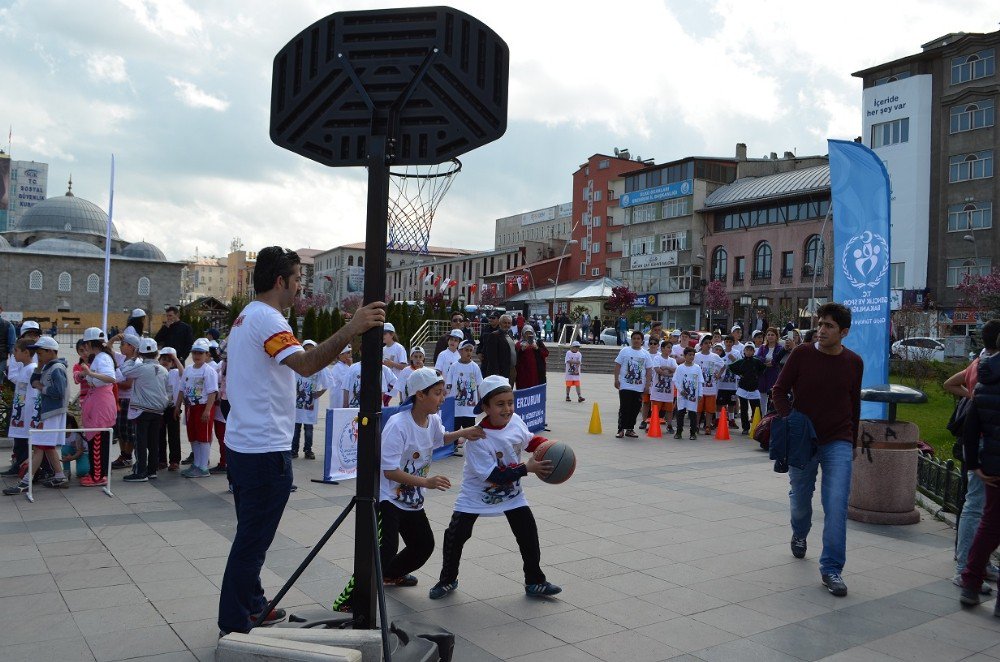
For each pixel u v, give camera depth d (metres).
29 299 85.12
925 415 16.47
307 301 97.25
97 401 8.60
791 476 6.29
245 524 4.17
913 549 6.73
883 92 44.41
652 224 60.81
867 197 9.14
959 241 41.56
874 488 7.66
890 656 4.39
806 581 5.73
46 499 7.94
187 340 13.38
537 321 48.88
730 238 54.44
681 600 5.23
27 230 95.06
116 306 88.50
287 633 3.91
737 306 53.62
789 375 5.95
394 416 5.02
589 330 48.09
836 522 5.60
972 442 5.25
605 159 71.00
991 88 40.38
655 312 59.94
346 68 4.09
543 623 4.75
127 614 4.68
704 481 9.82
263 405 4.16
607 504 8.27
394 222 5.35
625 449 12.66
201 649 4.17
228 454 4.23
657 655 4.30
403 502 5.02
